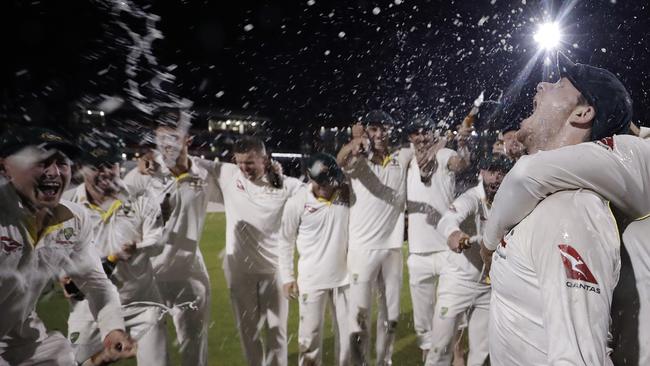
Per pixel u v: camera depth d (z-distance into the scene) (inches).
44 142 85.6
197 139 474.6
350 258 142.8
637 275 45.8
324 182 133.5
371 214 141.9
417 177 154.4
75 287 93.3
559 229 41.3
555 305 39.9
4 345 85.0
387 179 146.3
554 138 49.3
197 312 129.0
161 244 119.7
